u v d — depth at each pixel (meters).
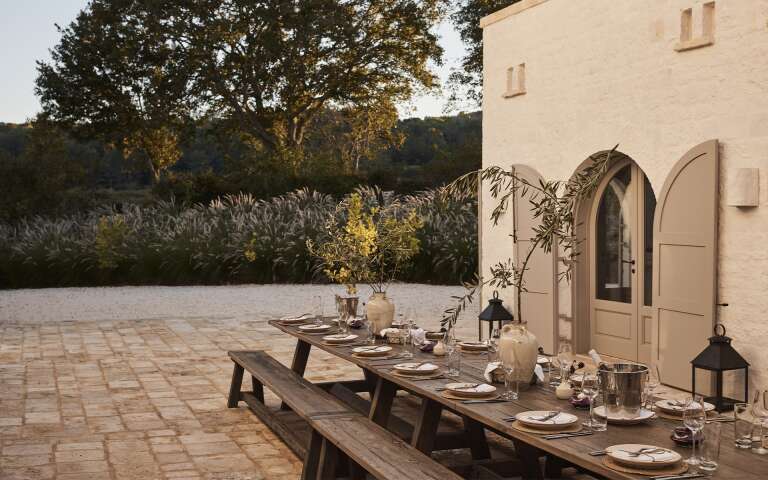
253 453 5.27
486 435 5.63
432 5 29.17
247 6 26.66
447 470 3.58
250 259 16.52
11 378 7.73
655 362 7.01
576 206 8.19
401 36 29.17
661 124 6.97
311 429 4.62
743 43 6.12
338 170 23.73
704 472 2.70
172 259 16.62
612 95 7.54
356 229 6.37
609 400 3.36
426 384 4.32
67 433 5.75
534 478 4.47
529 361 4.14
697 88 6.57
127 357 8.91
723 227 6.31
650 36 7.05
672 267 6.79
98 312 12.80
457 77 27.44
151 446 5.43
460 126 38.34
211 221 18.03
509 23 9.16
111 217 18.31
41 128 28.50
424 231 17.14
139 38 26.86
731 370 6.24
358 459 3.79
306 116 30.22
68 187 22.03
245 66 27.78
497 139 9.48
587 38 7.86
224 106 29.05
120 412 6.38
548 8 8.43
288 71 27.27
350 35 27.42
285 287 16.12
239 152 34.41
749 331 6.11
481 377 4.50
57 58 27.84
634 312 7.77
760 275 6.02
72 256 16.55
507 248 9.30
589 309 8.35
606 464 2.81
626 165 7.83
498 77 9.41
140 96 28.11
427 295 14.80
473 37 26.58
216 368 8.26
